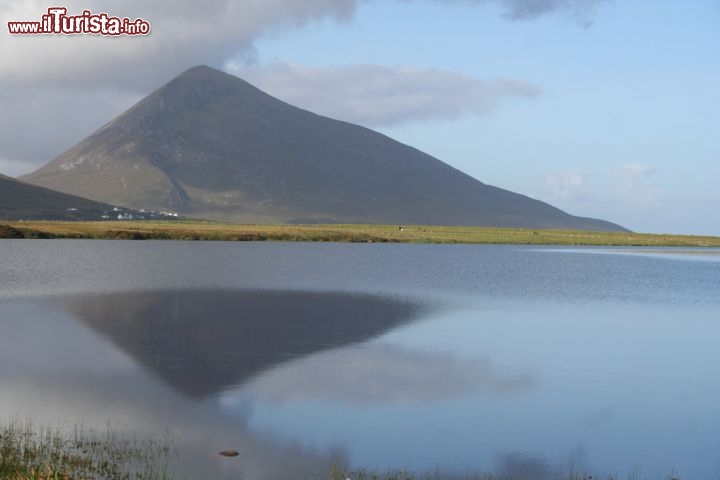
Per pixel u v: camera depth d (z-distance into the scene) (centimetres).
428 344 3422
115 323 3794
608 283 7288
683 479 1811
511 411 2344
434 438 2062
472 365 2986
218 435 2011
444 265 9662
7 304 4516
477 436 2091
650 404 2470
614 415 2333
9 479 1523
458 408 2355
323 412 2261
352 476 1748
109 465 1742
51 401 2286
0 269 7181
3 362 2808
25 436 1927
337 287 6069
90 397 2341
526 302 5300
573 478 1798
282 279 6744
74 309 4309
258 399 2372
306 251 12375
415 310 4653
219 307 4522
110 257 9406
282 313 4312
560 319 4444
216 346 3206
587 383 2744
